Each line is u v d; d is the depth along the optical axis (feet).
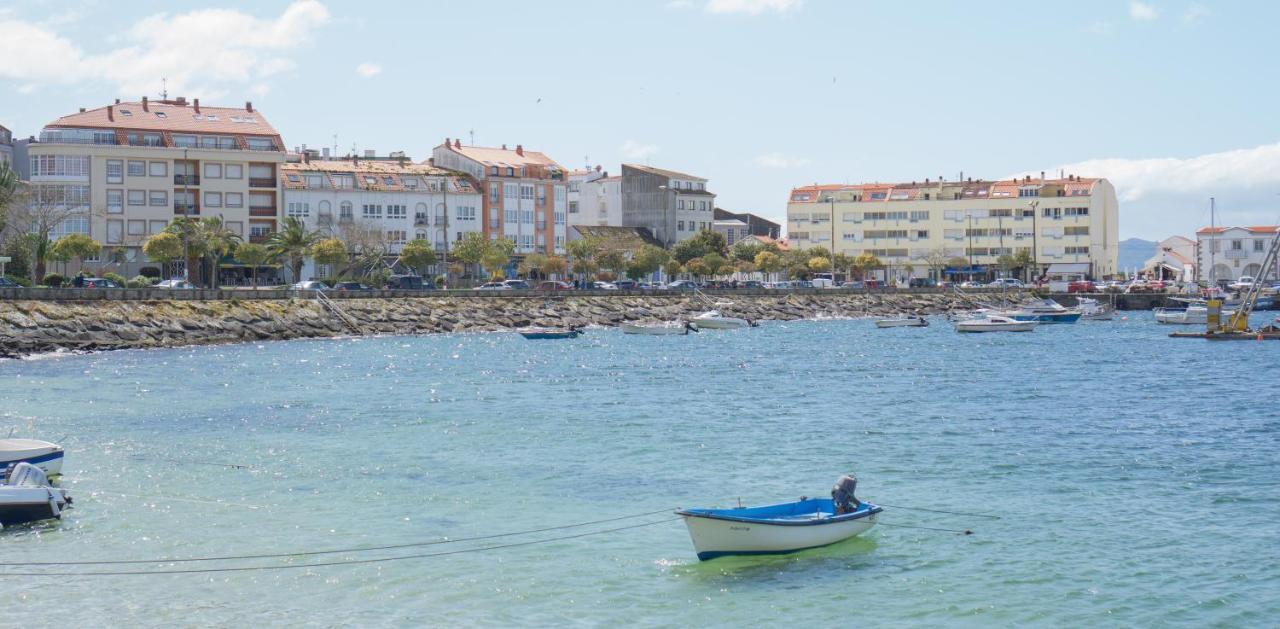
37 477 132.67
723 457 169.89
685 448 177.47
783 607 102.01
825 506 123.44
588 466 162.81
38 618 99.76
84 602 103.60
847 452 173.88
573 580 109.19
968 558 115.85
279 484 149.79
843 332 486.38
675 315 536.83
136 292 377.50
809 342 424.05
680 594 105.29
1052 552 117.80
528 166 642.22
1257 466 161.27
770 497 142.92
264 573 111.55
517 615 99.96
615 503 139.54
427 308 463.01
